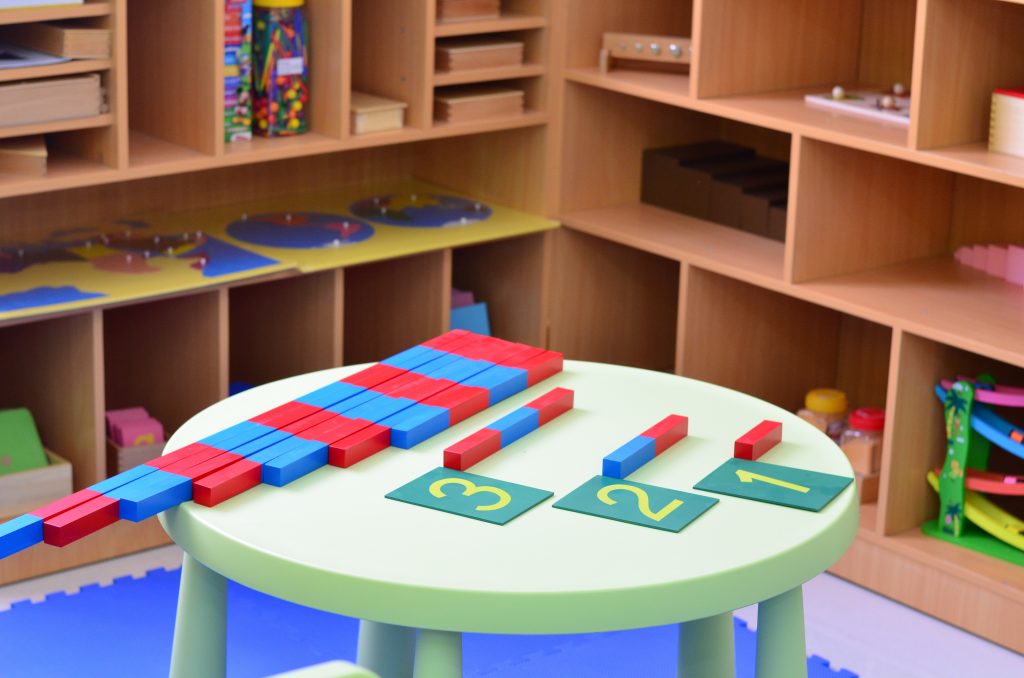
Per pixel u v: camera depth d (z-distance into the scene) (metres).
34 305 2.47
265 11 2.80
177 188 3.10
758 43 2.89
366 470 1.79
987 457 2.71
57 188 2.52
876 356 3.16
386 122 2.93
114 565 2.64
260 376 3.08
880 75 3.03
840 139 2.57
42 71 2.45
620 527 1.65
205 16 2.64
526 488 1.74
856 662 2.42
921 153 2.47
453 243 2.96
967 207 2.90
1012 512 2.75
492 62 3.02
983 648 2.49
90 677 2.30
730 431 1.94
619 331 3.37
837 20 3.00
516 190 3.22
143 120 2.85
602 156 3.21
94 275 2.65
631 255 3.33
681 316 2.96
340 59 2.81
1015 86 2.57
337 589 1.53
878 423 2.77
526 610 1.50
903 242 2.87
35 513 1.63
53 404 2.70
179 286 2.61
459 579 1.52
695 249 2.94
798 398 3.21
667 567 1.56
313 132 2.92
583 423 1.95
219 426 1.91
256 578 1.58
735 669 2.36
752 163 3.24
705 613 1.55
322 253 2.84
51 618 2.46
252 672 2.33
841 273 2.79
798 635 1.72
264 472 1.74
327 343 2.89
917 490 2.66
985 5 2.48
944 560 2.54
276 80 2.84
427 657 1.55
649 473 1.80
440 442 1.87
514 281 3.26
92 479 2.65
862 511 2.72
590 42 3.11
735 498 1.74
